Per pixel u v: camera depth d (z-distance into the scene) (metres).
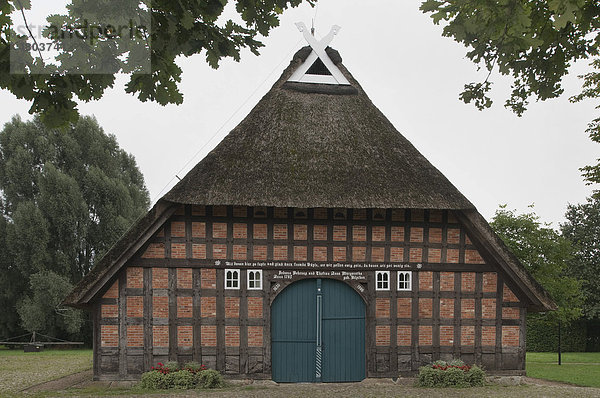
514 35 4.36
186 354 12.01
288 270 12.55
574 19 4.02
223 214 12.49
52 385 12.16
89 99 4.36
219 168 12.41
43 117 4.26
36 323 27.09
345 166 12.97
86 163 31.36
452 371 11.85
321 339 12.55
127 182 33.19
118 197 30.84
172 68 4.63
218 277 12.30
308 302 12.66
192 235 12.33
